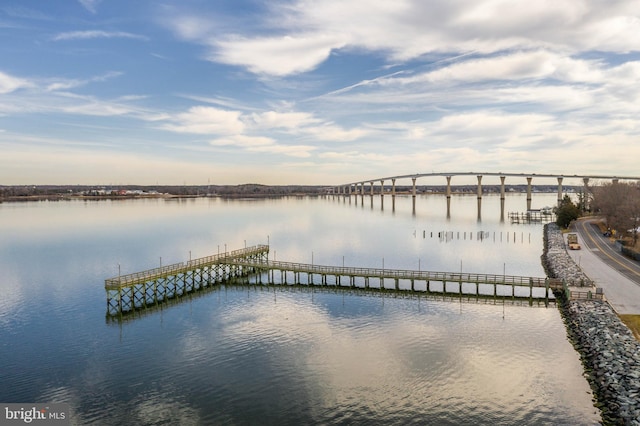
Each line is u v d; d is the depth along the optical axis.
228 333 53.97
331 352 47.81
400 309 62.38
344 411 36.38
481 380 41.03
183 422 35.12
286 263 82.62
